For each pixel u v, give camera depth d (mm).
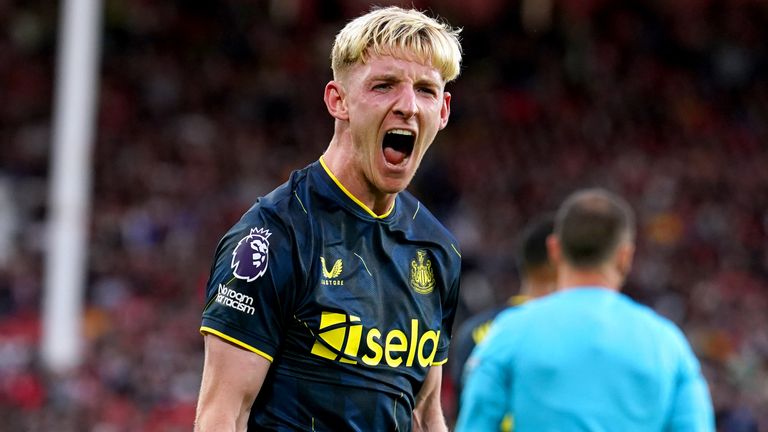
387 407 5727
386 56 5574
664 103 48906
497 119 46188
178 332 28828
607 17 52219
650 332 7434
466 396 7680
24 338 29078
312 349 5590
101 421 23391
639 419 7262
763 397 28219
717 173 43875
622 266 7832
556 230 8031
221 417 5449
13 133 39375
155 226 34281
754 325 34000
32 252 33562
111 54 43812
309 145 42438
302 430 5594
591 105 48219
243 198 37406
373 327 5695
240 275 5504
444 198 40625
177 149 39562
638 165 43875
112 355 26969
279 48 47250
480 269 33500
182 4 46844
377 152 5633
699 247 39094
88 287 31391
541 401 7344
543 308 7559
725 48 51594
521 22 51219
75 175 29578
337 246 5711
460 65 5918
